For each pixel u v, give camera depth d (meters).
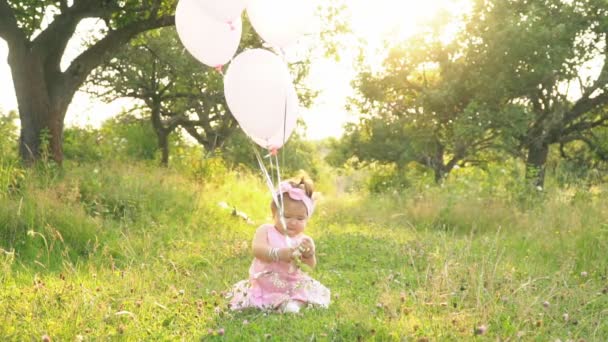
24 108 13.22
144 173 14.85
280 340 4.69
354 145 29.56
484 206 14.18
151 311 5.55
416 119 27.19
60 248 8.62
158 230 10.44
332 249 9.52
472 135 24.17
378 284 6.84
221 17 5.59
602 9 23.61
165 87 25.55
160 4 14.17
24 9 14.95
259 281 5.73
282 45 5.74
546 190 14.84
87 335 4.67
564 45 23.62
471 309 5.20
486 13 25.09
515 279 6.59
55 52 13.54
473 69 25.33
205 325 5.15
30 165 12.59
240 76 5.44
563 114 24.59
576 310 5.61
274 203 5.85
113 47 14.04
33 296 5.58
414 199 16.11
